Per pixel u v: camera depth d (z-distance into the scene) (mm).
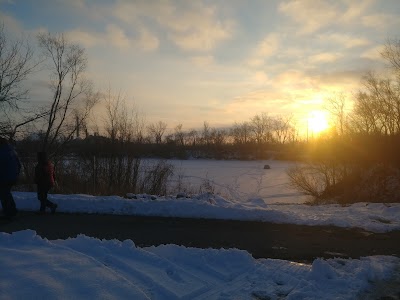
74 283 4441
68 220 9602
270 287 5129
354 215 10344
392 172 20688
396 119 24359
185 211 10273
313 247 7328
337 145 24984
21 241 5684
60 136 20297
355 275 5520
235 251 6113
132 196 12164
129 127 18938
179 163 58844
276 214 9750
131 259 5641
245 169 50062
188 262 5863
